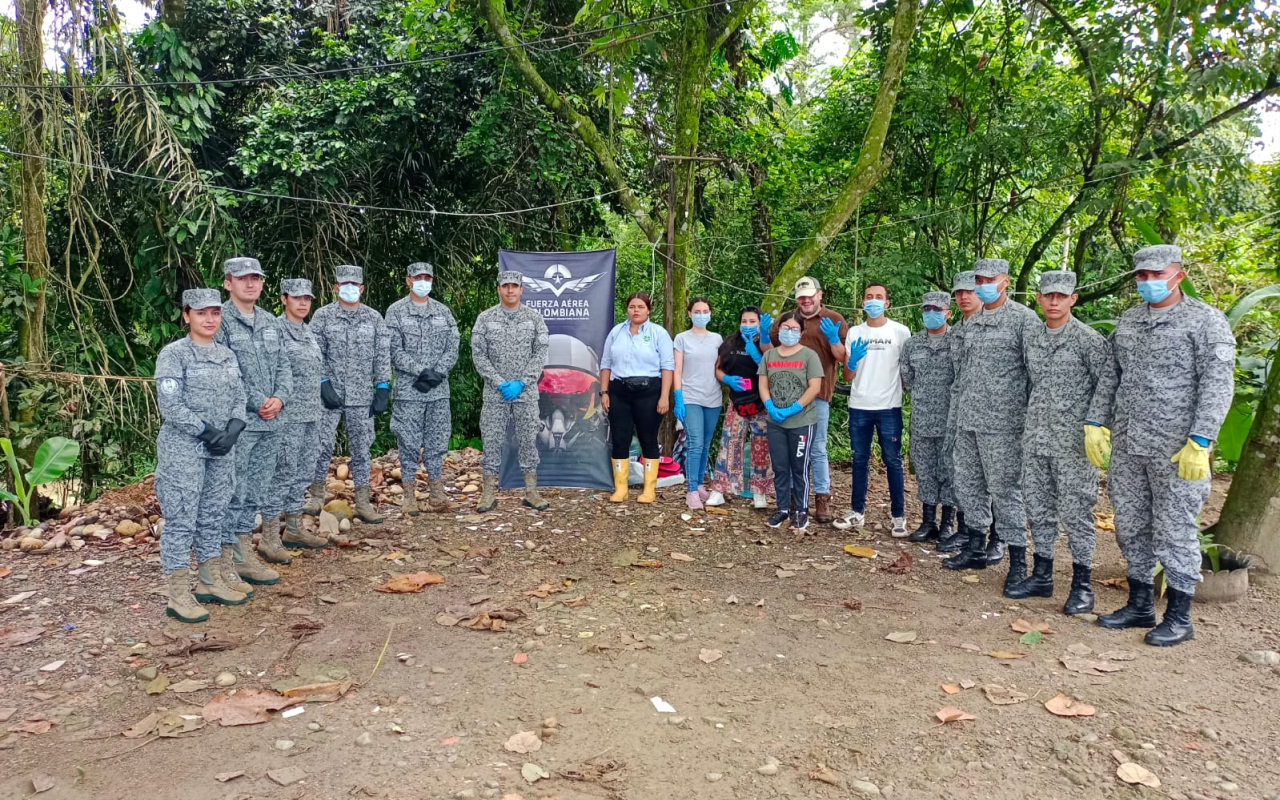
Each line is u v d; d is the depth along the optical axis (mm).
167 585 4781
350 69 9094
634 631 4219
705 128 10320
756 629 4258
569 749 3020
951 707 3336
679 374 6738
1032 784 2797
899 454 6062
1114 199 8820
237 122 10203
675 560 5508
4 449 6367
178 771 2863
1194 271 10242
